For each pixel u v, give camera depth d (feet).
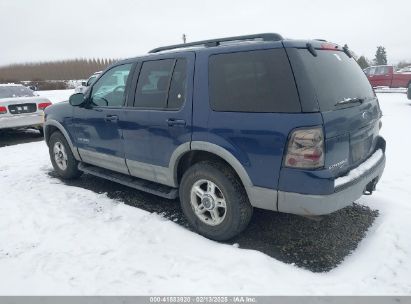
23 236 11.98
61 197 15.33
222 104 10.55
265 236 11.69
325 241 11.28
